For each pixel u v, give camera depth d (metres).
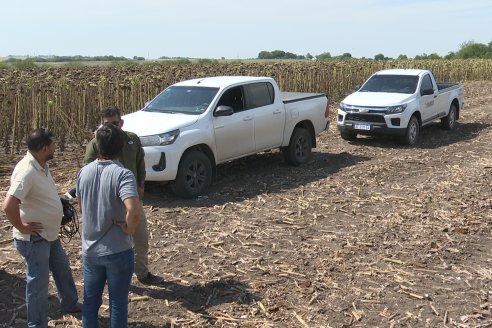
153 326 4.66
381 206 8.20
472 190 9.06
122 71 23.92
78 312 4.88
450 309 5.01
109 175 3.86
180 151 8.26
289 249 6.43
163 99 9.51
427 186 9.35
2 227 7.07
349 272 5.79
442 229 7.11
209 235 6.85
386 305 5.08
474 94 27.34
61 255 4.69
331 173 10.35
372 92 14.20
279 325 4.69
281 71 23.52
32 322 4.36
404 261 6.07
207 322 4.74
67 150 12.35
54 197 4.36
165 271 5.77
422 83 14.27
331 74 25.34
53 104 13.08
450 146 13.33
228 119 9.16
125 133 5.12
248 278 5.62
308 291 5.32
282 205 8.18
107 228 3.88
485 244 6.65
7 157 11.52
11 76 18.70
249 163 11.10
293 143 10.72
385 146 13.37
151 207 8.00
